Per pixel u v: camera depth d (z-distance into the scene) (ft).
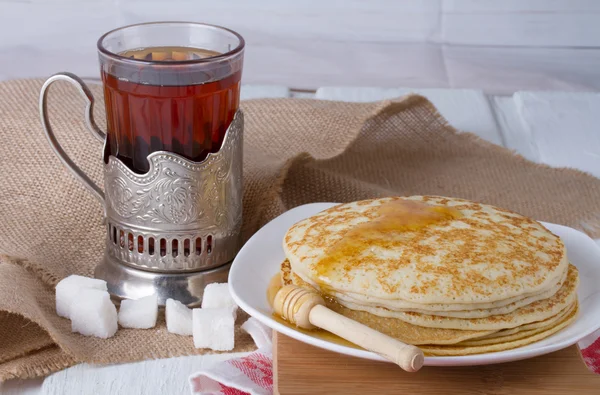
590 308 4.98
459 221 5.15
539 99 9.68
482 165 8.09
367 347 4.25
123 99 5.29
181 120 5.28
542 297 4.69
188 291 5.64
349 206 5.54
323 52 11.48
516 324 4.53
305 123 7.90
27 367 4.96
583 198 7.52
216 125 5.43
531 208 7.34
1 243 6.26
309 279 4.80
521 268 4.66
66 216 6.66
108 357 5.14
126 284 5.68
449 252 4.74
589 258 5.49
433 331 4.51
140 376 5.04
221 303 5.49
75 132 7.11
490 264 4.65
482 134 8.73
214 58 5.24
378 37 11.48
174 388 4.95
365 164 7.95
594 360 5.25
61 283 5.56
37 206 6.72
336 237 4.98
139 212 5.47
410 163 8.12
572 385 4.55
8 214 6.64
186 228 5.51
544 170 8.00
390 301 4.50
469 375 4.60
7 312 5.44
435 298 4.43
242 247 5.48
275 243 5.60
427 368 4.64
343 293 4.63
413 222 5.05
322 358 4.65
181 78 5.16
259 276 5.25
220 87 5.32
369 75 11.16
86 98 5.52
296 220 5.86
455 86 10.91
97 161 6.91
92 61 11.30
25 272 5.92
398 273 4.56
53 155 6.95
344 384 4.50
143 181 5.39
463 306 4.49
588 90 10.79
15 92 7.75
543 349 4.35
